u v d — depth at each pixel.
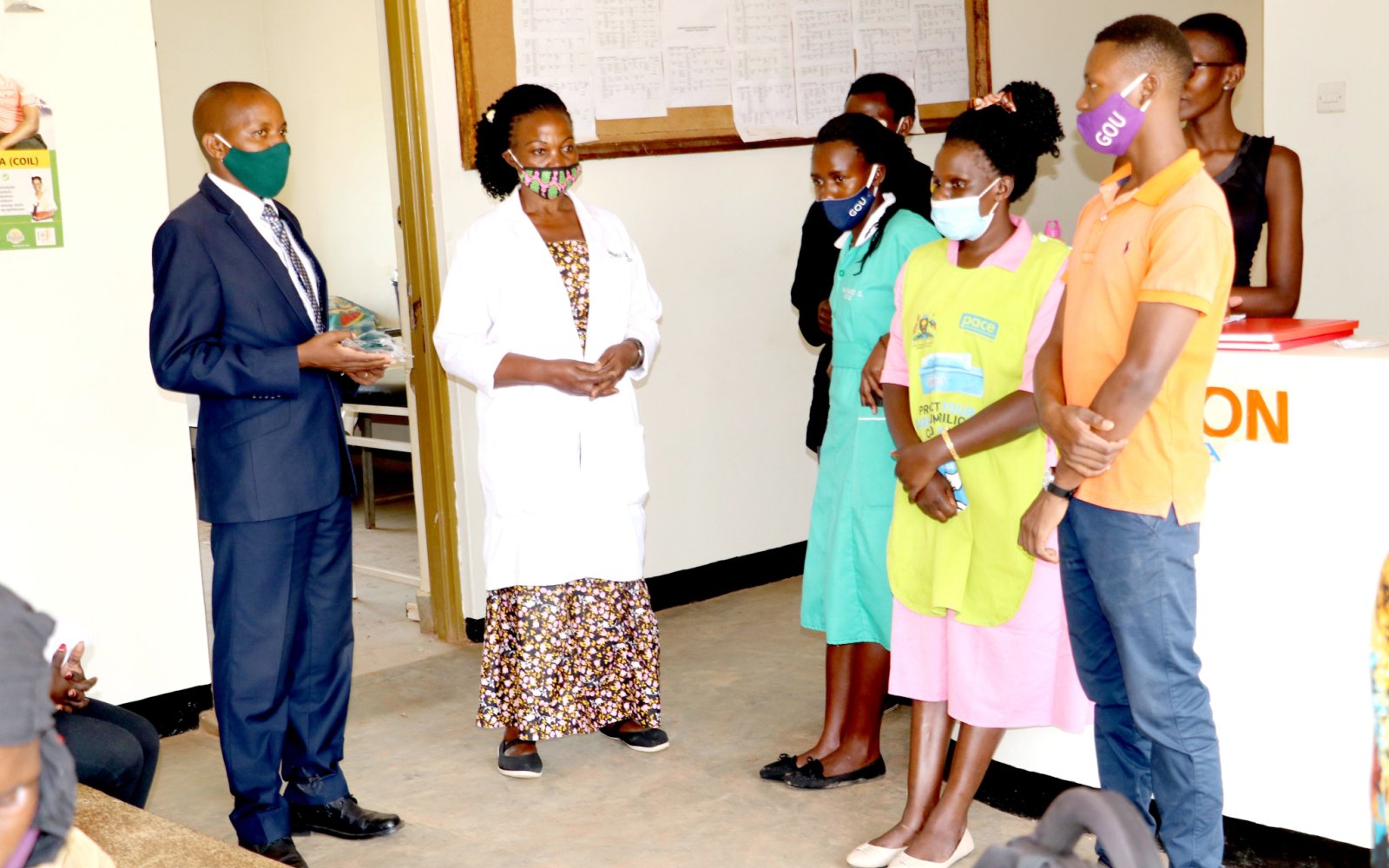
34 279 3.34
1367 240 3.96
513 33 4.04
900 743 3.32
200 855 1.70
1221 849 2.18
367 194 6.96
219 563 2.68
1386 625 1.85
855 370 2.88
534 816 2.99
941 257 2.59
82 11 3.37
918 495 2.51
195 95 7.20
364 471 5.78
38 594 3.42
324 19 6.96
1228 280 2.00
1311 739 2.37
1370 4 3.84
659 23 4.36
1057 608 2.46
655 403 4.53
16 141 3.28
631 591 3.29
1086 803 1.05
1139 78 1.96
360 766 3.34
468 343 3.07
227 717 2.68
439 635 4.34
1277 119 4.09
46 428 3.40
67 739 2.26
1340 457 2.26
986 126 2.40
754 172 4.71
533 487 3.07
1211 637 2.46
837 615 2.93
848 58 4.88
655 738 3.34
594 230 3.16
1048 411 2.14
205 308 2.57
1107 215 2.10
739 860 2.71
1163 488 2.05
